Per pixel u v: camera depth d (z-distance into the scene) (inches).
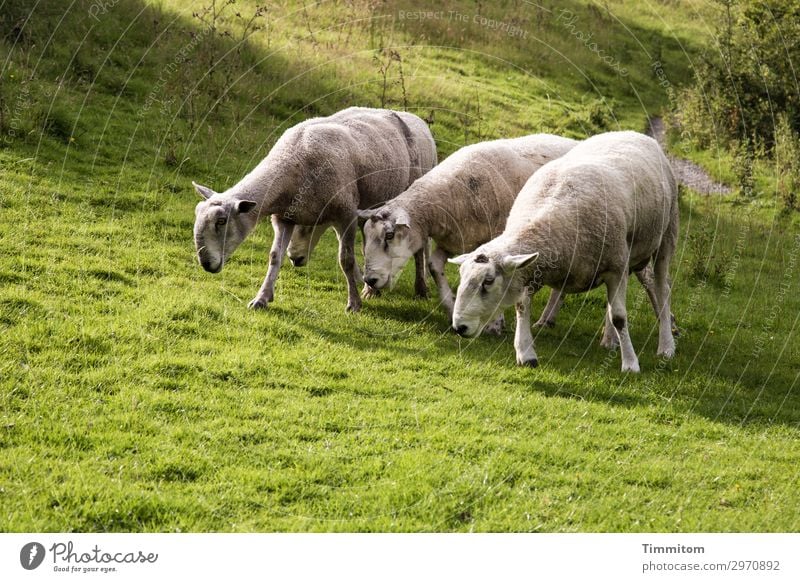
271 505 253.0
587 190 350.9
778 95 884.0
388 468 276.7
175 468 264.2
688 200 712.4
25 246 410.6
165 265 430.0
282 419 302.4
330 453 282.7
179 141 574.2
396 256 397.7
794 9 922.7
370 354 366.0
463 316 339.0
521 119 756.0
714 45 1019.3
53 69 607.8
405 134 458.3
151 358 331.9
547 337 419.2
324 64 732.7
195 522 241.0
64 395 297.6
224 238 380.2
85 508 238.5
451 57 866.8
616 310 364.8
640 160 380.2
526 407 329.4
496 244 344.5
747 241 644.1
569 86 906.7
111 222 466.3
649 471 289.4
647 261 399.2
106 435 276.4
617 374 371.6
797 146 803.4
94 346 334.0
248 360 341.1
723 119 864.9
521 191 368.8
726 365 411.2
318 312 407.8
